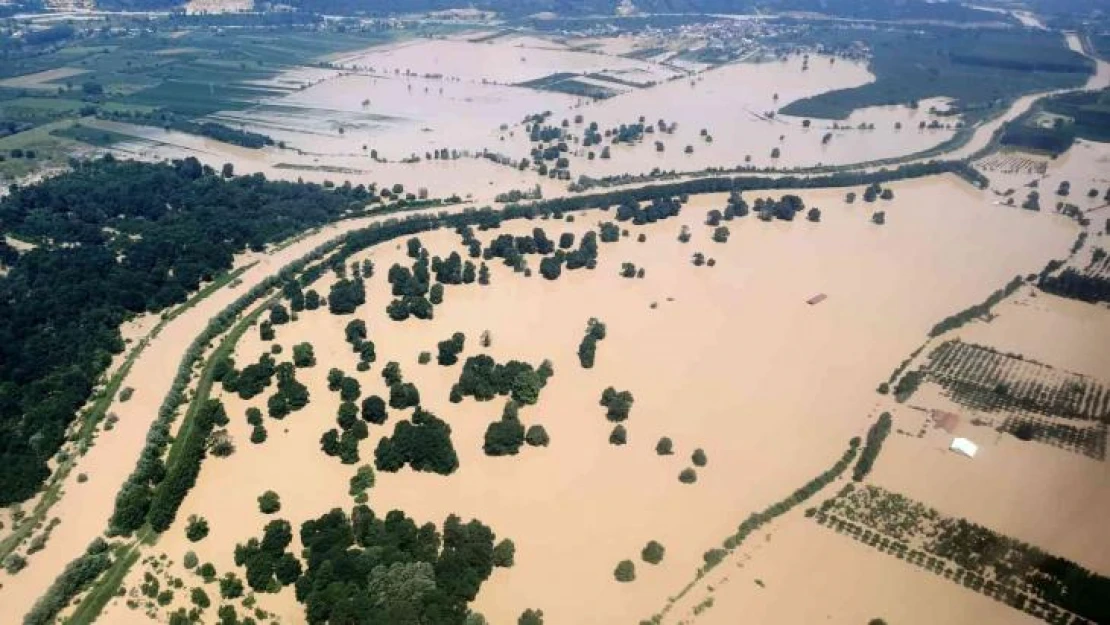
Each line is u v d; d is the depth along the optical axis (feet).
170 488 583.17
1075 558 562.25
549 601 516.73
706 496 610.24
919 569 549.95
